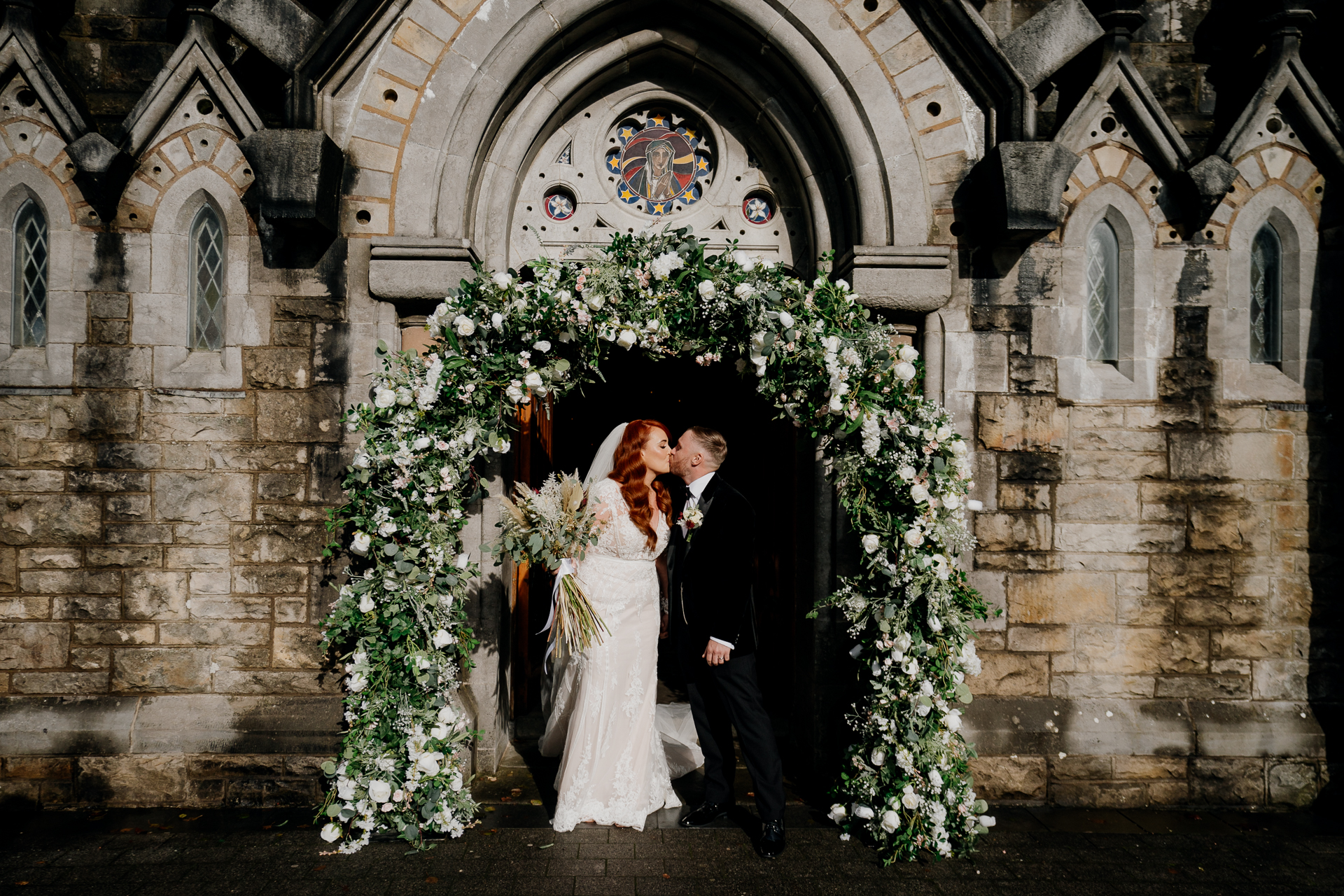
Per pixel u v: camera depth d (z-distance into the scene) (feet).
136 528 12.05
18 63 11.89
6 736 11.69
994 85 11.98
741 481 19.34
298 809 11.50
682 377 19.71
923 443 10.44
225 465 12.09
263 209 11.21
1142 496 12.36
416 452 10.32
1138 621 12.28
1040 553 12.28
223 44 12.46
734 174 13.28
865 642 10.97
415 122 12.03
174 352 12.16
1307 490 12.44
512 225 13.08
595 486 11.07
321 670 11.97
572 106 13.09
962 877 9.62
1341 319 12.48
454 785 10.47
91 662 11.99
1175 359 12.48
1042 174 11.37
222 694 11.98
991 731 11.96
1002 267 12.34
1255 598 12.34
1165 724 12.07
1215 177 11.98
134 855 10.02
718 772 10.82
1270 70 12.31
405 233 12.02
